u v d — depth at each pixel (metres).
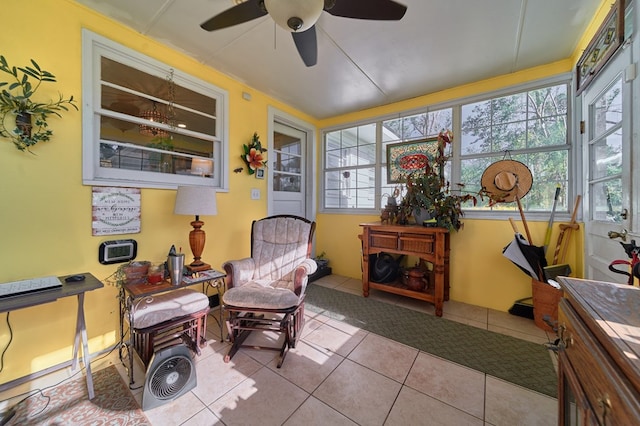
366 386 1.52
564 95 2.33
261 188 3.07
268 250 2.41
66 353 1.70
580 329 0.67
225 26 1.49
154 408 1.36
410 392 1.47
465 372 1.63
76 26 1.72
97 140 1.87
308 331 2.15
